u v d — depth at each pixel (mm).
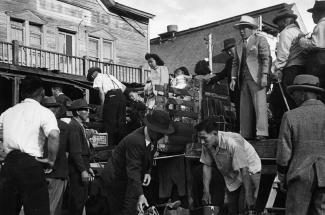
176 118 8891
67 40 23734
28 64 21547
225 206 7648
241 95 8195
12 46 19109
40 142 5617
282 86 8234
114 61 25609
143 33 27281
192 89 9492
